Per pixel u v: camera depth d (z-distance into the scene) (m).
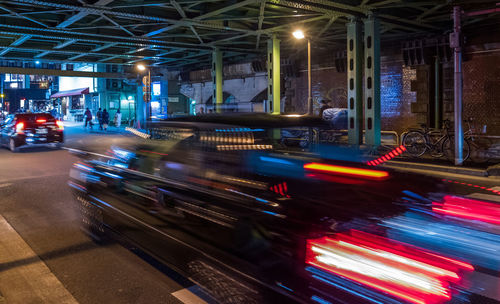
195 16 16.16
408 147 14.23
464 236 4.02
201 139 4.93
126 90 46.22
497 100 16.73
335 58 22.44
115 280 4.07
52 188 9.11
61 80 57.72
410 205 3.93
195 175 4.84
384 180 3.88
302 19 16.50
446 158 13.33
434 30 18.02
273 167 4.09
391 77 20.50
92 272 4.29
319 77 23.98
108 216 6.28
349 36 15.44
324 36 20.03
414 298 3.24
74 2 13.99
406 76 19.84
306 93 24.78
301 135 4.68
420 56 18.86
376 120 14.98
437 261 3.61
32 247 5.12
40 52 26.38
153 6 15.40
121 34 19.92
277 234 3.99
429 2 12.95
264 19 17.34
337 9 14.28
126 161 6.36
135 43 22.14
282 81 25.95
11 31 18.02
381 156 13.11
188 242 4.86
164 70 34.84
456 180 9.35
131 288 3.88
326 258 3.72
